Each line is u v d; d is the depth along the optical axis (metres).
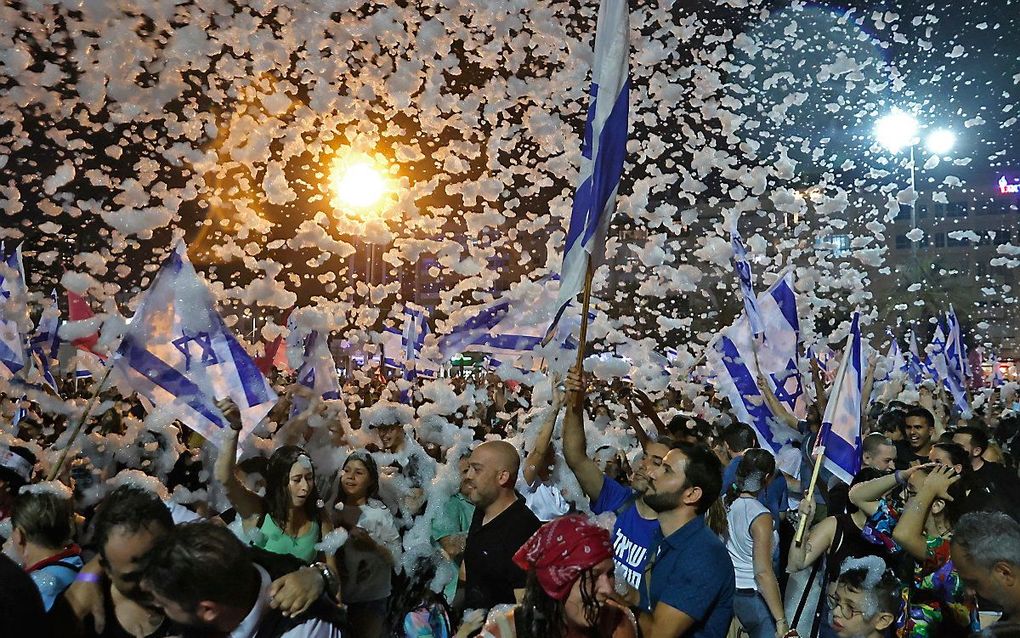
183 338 4.73
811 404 8.40
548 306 8.34
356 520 5.19
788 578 6.00
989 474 6.35
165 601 2.76
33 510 3.61
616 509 4.89
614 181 4.77
